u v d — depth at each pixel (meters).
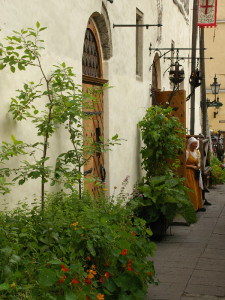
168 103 9.63
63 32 5.92
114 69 8.13
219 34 30.08
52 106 5.04
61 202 4.95
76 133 5.52
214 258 6.46
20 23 4.88
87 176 6.87
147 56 10.53
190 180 9.88
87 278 3.81
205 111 15.93
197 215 9.85
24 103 4.62
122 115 8.59
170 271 5.86
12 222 3.83
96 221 4.30
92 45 7.48
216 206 11.06
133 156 9.30
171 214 7.36
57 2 5.74
